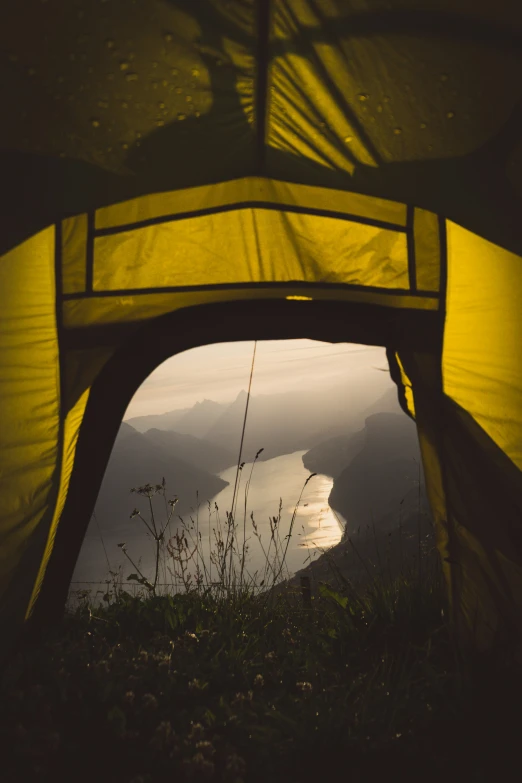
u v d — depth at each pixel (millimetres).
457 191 2494
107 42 2320
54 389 3018
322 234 3467
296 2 2283
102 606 3771
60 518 3193
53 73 2332
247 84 2395
